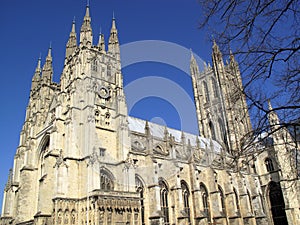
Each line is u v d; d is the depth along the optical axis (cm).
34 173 9531
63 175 7469
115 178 8144
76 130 8269
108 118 8875
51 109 9819
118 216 7100
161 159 9538
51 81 11400
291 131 2198
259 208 11662
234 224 10456
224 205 10912
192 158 10194
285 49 1838
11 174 10500
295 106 1834
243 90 2008
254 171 13050
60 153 7762
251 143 2106
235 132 13075
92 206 6950
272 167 12569
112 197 7138
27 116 11388
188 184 9900
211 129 15638
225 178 11169
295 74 1877
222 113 14862
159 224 7931
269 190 12469
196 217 9388
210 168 10744
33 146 9900
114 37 10375
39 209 7494
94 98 8631
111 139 8644
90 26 9925
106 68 9569
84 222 7056
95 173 7419
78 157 7950
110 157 8350
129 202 7438
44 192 7631
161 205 8931
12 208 9769
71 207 7269
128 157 8275
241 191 11369
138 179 8738
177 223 8756
